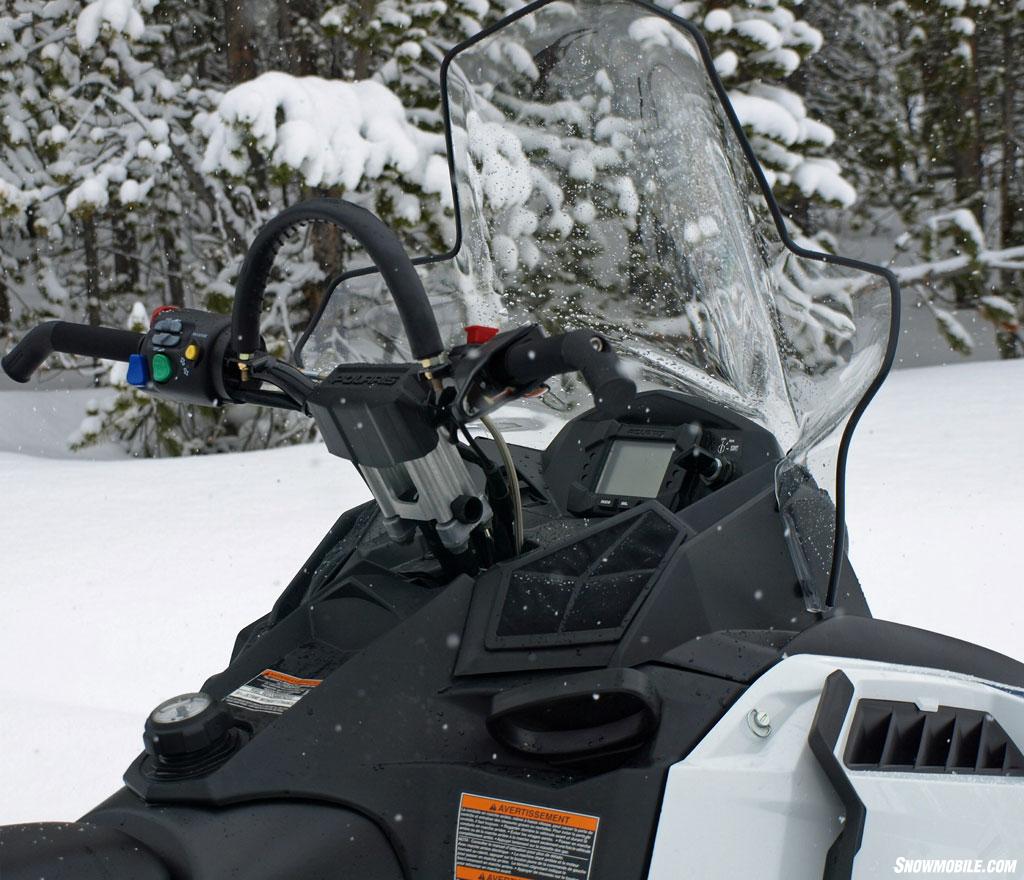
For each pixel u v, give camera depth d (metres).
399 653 1.36
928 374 10.97
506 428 1.93
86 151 11.33
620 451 1.72
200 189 11.19
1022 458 6.64
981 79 15.87
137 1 10.36
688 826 1.24
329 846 1.23
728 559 1.48
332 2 10.54
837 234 20.00
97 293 15.38
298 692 1.38
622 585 1.41
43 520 6.55
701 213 1.70
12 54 11.66
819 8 14.20
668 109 1.72
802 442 1.60
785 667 1.36
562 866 1.24
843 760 1.29
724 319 1.69
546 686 1.26
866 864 1.27
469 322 1.84
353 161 8.38
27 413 13.93
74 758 3.00
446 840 1.28
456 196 1.88
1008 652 3.61
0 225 14.66
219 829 1.21
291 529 6.04
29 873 1.11
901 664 1.46
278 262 10.79
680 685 1.33
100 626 4.43
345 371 1.40
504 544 1.52
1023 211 16.52
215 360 1.50
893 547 4.83
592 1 1.77
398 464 1.36
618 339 1.76
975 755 1.41
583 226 1.77
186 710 1.29
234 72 12.09
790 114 9.83
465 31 9.61
